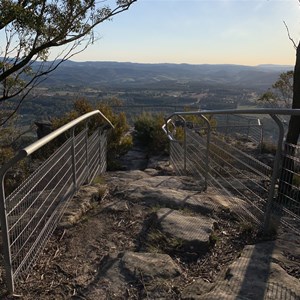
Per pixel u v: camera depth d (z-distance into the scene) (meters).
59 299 2.40
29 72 7.24
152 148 12.23
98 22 6.99
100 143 6.98
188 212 3.79
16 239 2.51
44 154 8.21
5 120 8.22
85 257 2.95
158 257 2.80
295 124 5.15
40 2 6.23
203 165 5.21
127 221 3.63
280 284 2.32
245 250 2.83
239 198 4.02
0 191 2.27
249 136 12.69
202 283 2.48
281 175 3.03
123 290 2.43
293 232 3.16
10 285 2.43
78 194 4.30
